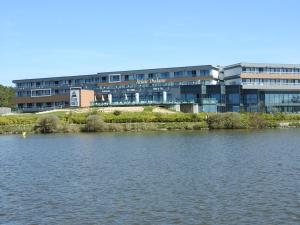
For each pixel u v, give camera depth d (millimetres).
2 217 27453
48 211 28719
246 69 162125
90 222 26031
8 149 70625
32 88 194375
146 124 117875
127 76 178000
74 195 33125
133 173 42344
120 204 29984
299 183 35531
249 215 26578
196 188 34500
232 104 158125
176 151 61219
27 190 35375
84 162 51625
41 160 54844
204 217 26391
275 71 165500
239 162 48406
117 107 145750
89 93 166000
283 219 25656
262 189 33500
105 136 95812
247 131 104938
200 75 166750
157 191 33750
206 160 50844
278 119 125125
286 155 54125
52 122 112688
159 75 173250
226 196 31469
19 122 122000
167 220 25969
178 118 120438
